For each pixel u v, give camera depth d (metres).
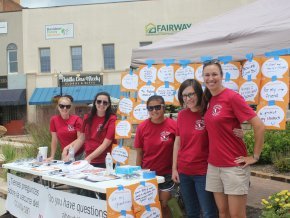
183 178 4.52
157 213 4.42
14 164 6.24
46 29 31.14
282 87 4.35
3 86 31.73
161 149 4.94
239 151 3.93
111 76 30.39
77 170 5.26
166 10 29.48
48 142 8.94
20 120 29.70
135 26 29.98
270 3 6.54
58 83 30.78
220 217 4.13
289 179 8.38
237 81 4.87
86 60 30.67
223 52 5.46
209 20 7.27
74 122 6.51
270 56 4.59
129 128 5.68
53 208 5.04
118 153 5.60
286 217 4.19
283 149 10.27
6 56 31.78
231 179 3.88
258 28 5.29
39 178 5.77
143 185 4.33
